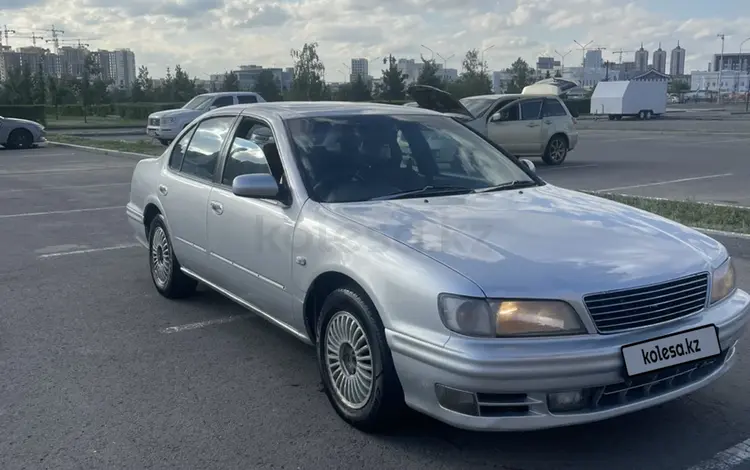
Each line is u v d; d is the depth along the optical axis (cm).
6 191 1371
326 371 425
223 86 5766
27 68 5581
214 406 440
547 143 1788
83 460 377
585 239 388
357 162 481
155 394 457
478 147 543
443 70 8300
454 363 337
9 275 746
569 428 405
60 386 470
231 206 515
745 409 429
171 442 395
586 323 339
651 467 364
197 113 2483
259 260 482
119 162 1962
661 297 356
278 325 486
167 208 617
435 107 1609
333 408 430
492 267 351
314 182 461
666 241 398
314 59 4856
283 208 462
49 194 1330
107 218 1077
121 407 439
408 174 484
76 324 592
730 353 396
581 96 6844
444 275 349
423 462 372
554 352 332
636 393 356
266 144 508
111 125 4109
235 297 538
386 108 554
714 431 402
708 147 2311
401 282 362
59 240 919
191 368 500
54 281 723
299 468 368
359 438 398
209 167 570
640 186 1354
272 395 455
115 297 667
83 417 425
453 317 341
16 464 373
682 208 997
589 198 487
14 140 2462
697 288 373
